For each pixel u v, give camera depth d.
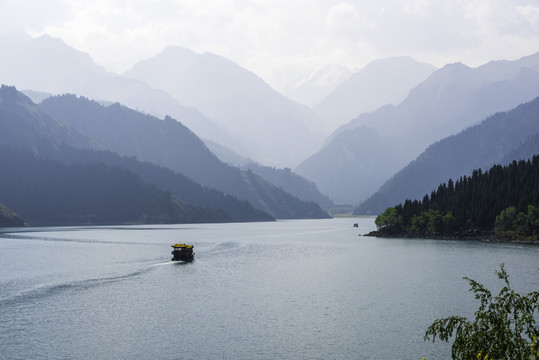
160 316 76.06
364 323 71.62
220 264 142.00
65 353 58.75
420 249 187.88
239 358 57.31
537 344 28.72
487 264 135.38
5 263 142.12
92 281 109.12
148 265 138.38
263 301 86.94
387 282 106.88
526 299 30.73
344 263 143.75
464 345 30.36
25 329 69.00
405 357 57.62
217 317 75.44
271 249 194.62
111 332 67.44
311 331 67.81
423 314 76.62
